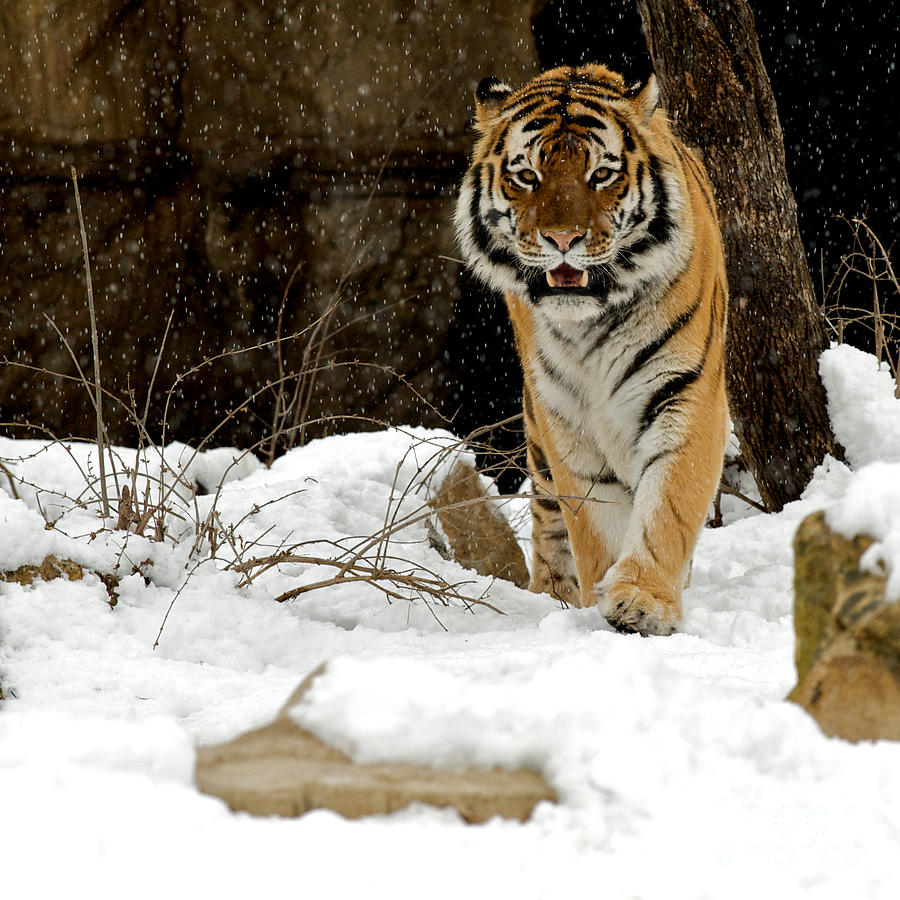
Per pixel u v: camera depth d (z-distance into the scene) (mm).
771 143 13836
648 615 9227
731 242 13719
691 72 13633
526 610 9953
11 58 22859
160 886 2984
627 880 3182
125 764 3479
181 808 3227
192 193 24578
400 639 8641
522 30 25062
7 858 3039
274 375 25031
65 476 12641
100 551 9398
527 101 10781
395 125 24750
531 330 10898
